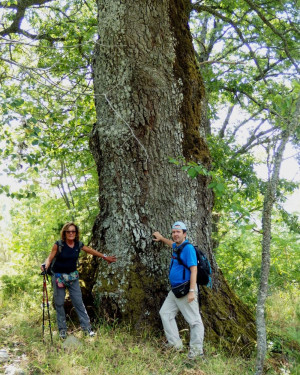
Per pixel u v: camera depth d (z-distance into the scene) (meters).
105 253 6.27
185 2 6.80
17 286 8.83
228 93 13.03
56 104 5.60
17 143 5.20
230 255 9.24
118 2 6.18
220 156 11.87
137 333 5.74
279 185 10.91
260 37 12.26
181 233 5.43
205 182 6.49
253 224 4.86
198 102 6.67
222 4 11.48
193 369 4.93
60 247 5.62
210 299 6.27
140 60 6.14
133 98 6.11
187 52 6.57
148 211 6.14
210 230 6.64
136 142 6.13
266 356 5.69
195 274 5.22
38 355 4.92
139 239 6.11
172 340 5.46
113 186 6.28
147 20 6.17
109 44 6.23
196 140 6.48
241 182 11.86
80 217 10.65
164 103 6.21
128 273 6.04
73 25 10.35
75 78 8.73
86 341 5.40
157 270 6.07
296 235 10.13
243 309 6.73
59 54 9.73
